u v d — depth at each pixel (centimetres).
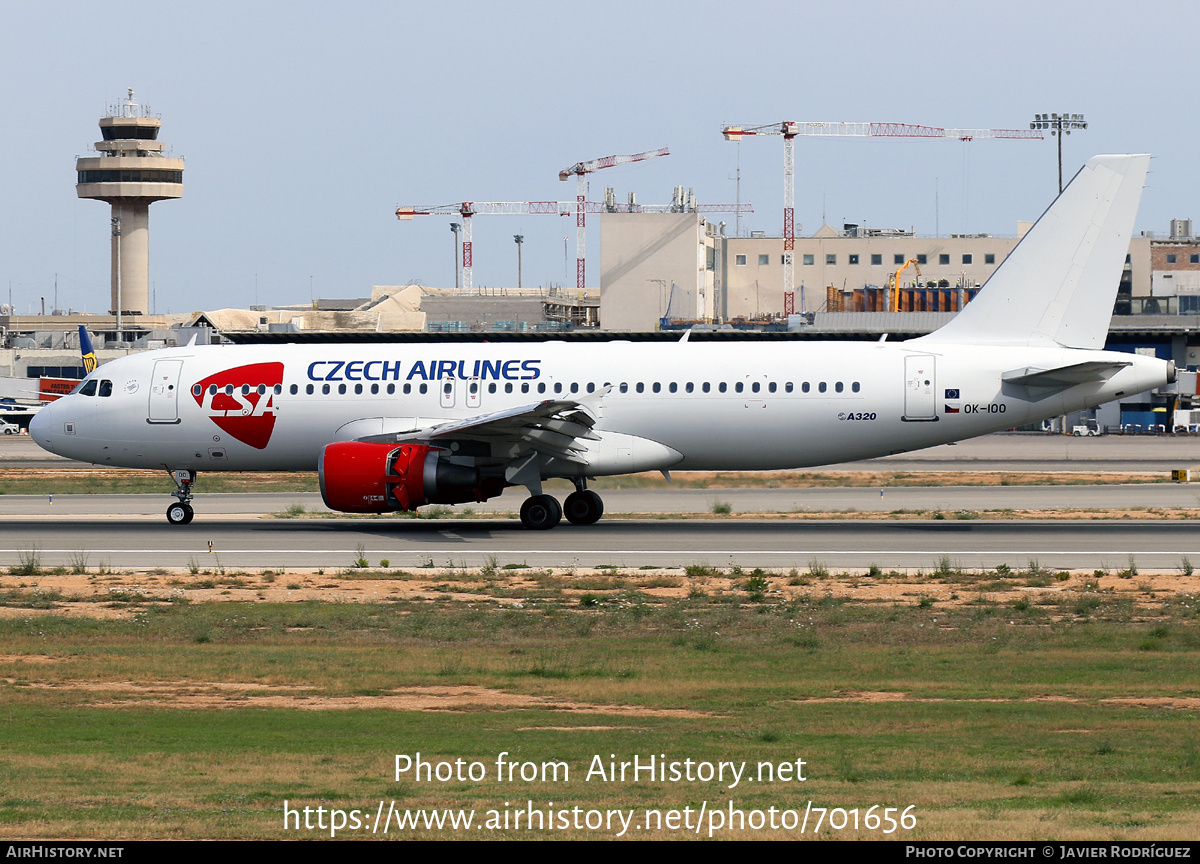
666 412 14700
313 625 9288
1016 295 14725
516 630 9112
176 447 15525
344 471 13900
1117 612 9656
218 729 5969
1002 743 5644
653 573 11644
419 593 10669
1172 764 5159
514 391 14862
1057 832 3966
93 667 7725
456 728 6019
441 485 13925
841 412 14525
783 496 19388
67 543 13925
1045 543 13450
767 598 10369
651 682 7294
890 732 5912
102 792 4638
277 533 14738
